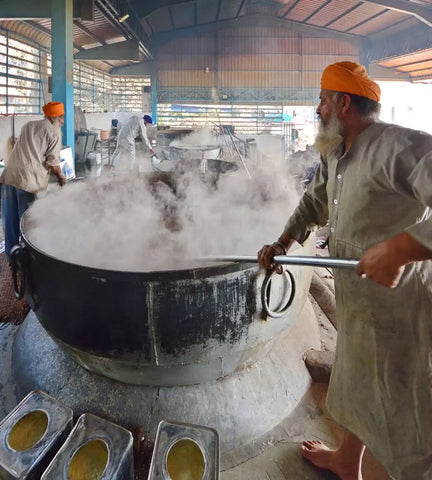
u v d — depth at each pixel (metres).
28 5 5.18
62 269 1.34
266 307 1.44
